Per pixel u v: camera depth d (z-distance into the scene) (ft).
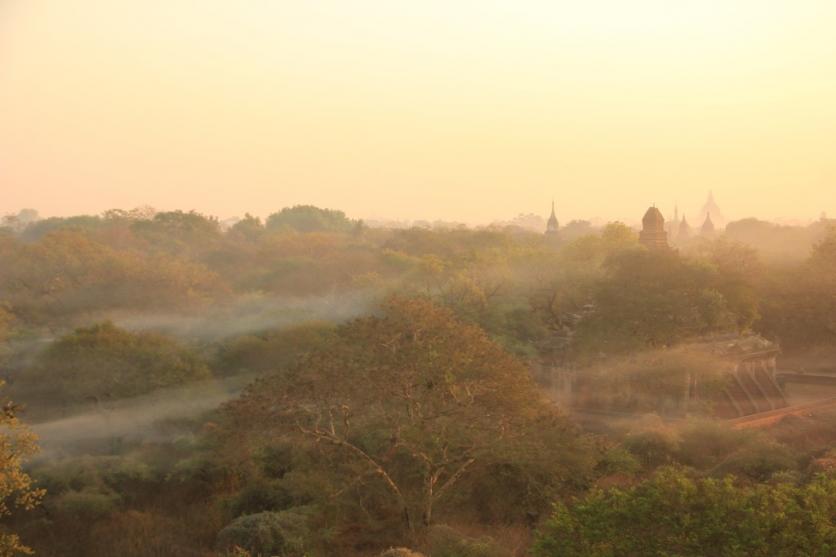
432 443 92.32
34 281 252.83
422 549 86.17
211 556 90.84
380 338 91.97
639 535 56.70
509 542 88.17
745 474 98.22
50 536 98.73
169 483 113.39
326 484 94.02
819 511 54.19
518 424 93.09
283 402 88.48
